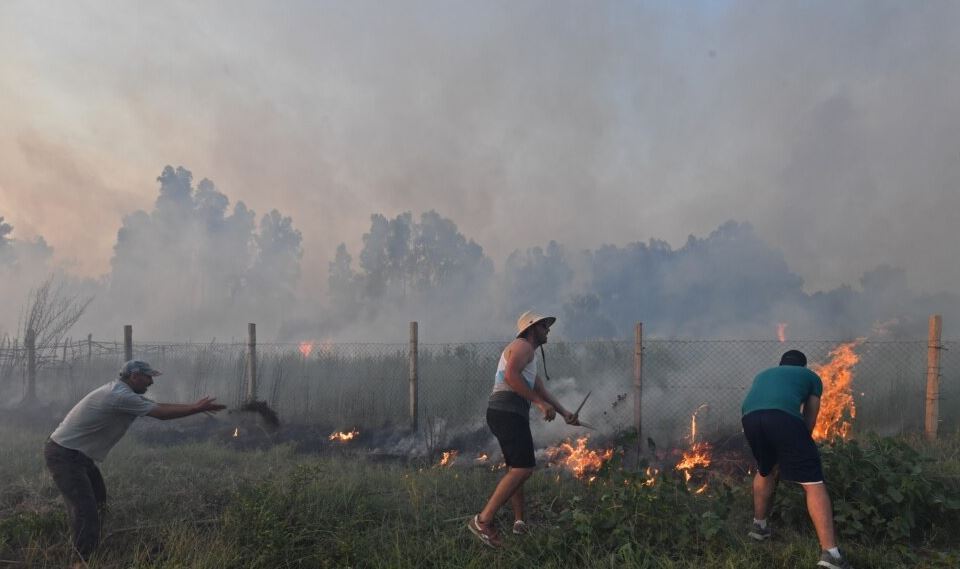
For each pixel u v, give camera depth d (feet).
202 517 18.13
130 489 20.34
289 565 14.84
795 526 17.01
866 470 16.81
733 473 23.06
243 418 35.60
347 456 29.48
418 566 14.69
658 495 16.28
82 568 14.67
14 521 16.66
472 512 18.26
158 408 16.31
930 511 16.63
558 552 15.08
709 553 14.76
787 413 15.21
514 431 15.85
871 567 14.64
